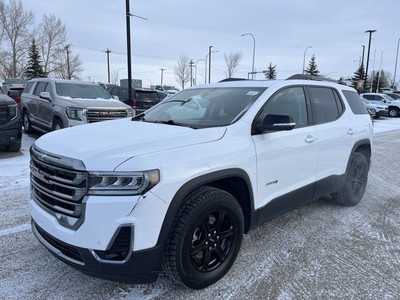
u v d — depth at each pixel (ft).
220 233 10.17
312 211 16.70
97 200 8.11
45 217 9.21
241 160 10.46
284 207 12.73
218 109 12.18
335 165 15.33
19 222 14.29
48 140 10.09
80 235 8.26
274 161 11.81
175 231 8.87
